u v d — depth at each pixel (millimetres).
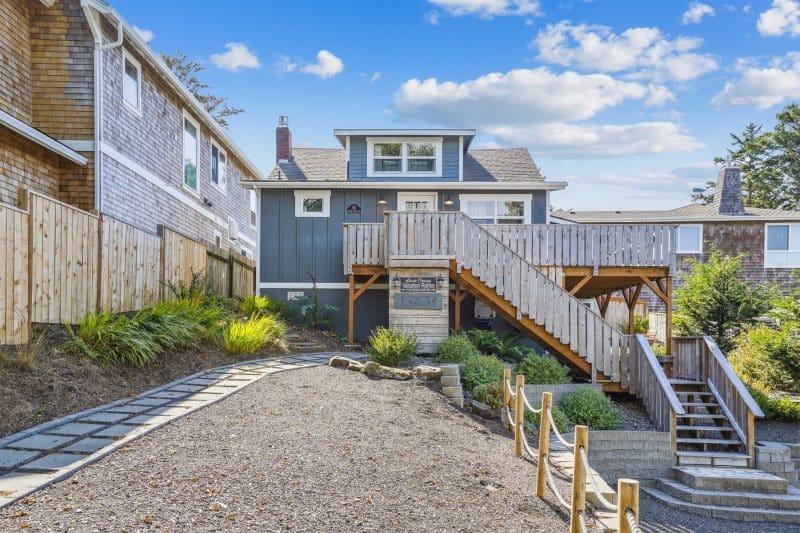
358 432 6195
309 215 16812
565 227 14508
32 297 7516
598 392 10672
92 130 11367
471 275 12672
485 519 4449
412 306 12812
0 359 6445
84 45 11422
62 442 5020
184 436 5441
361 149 18328
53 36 11398
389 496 4555
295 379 8602
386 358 10727
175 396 7074
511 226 14500
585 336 11852
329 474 4816
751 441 9742
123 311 10156
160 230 12000
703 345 11383
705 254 24547
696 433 10344
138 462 4645
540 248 14461
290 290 16609
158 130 14516
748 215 24734
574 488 4250
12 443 4965
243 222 23766
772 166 44719
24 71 11133
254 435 5652
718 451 9969
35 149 10688
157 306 10180
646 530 7293
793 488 8883
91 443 5020
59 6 11398
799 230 24031
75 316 8562
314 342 12844
